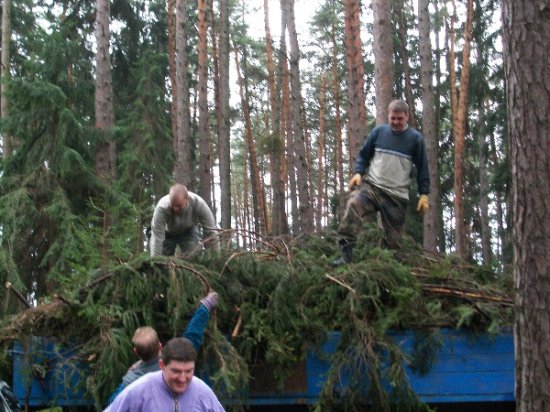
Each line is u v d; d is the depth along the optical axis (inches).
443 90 1123.9
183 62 754.8
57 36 542.6
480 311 192.4
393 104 243.3
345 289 197.0
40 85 481.4
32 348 191.3
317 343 189.5
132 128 704.4
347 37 656.4
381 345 184.5
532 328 152.0
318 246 251.8
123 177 673.6
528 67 153.9
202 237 263.3
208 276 201.3
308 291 197.8
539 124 152.5
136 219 337.7
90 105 586.9
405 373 182.5
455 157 828.0
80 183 485.4
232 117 1445.6
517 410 156.9
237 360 182.2
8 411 179.6
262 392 190.5
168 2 923.4
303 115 1295.5
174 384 132.6
